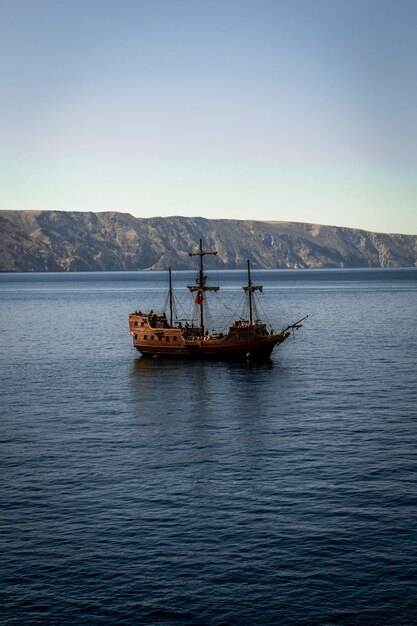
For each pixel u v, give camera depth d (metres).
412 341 132.25
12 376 99.31
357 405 75.81
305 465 53.88
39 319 195.38
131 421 70.44
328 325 167.88
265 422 68.88
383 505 45.22
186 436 63.81
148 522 43.31
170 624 32.62
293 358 113.56
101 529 42.41
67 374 101.25
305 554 38.72
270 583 35.81
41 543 40.56
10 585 35.94
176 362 112.88
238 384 91.44
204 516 44.09
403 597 34.31
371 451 57.31
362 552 38.75
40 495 48.19
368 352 117.81
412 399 78.19
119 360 115.69
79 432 65.81
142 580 36.31
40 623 32.69
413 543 39.62
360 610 33.41
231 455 57.09
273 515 44.06
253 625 32.44
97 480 51.19
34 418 72.12
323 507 45.12
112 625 32.53
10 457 57.31
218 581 36.12
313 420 69.19
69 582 36.19
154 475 52.19
